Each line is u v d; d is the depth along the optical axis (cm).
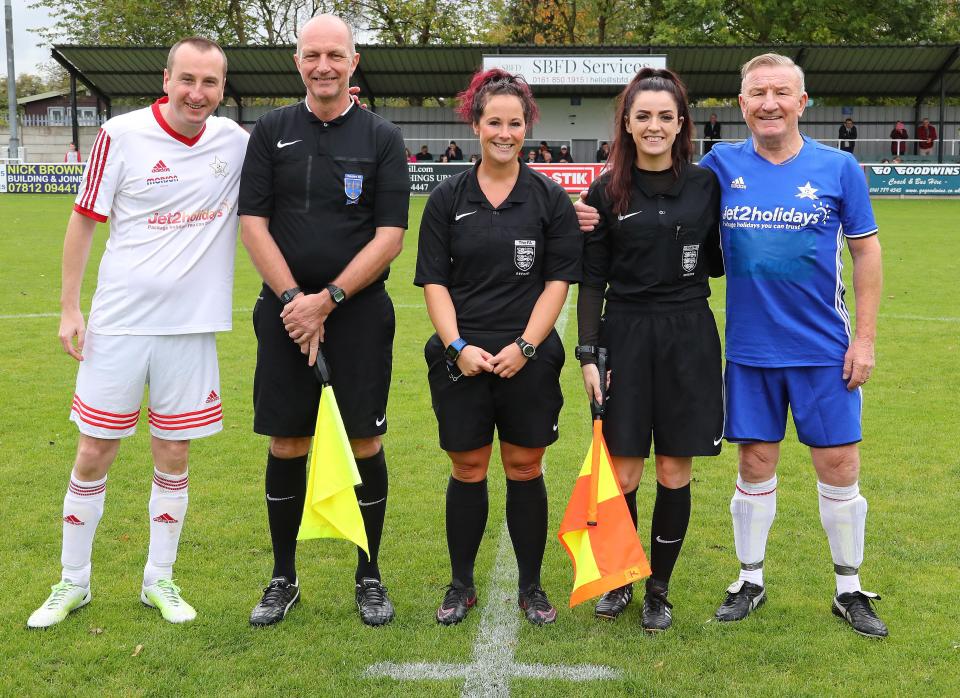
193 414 370
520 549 379
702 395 363
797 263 355
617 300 371
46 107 4172
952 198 2508
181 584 400
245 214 357
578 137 3081
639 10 3875
